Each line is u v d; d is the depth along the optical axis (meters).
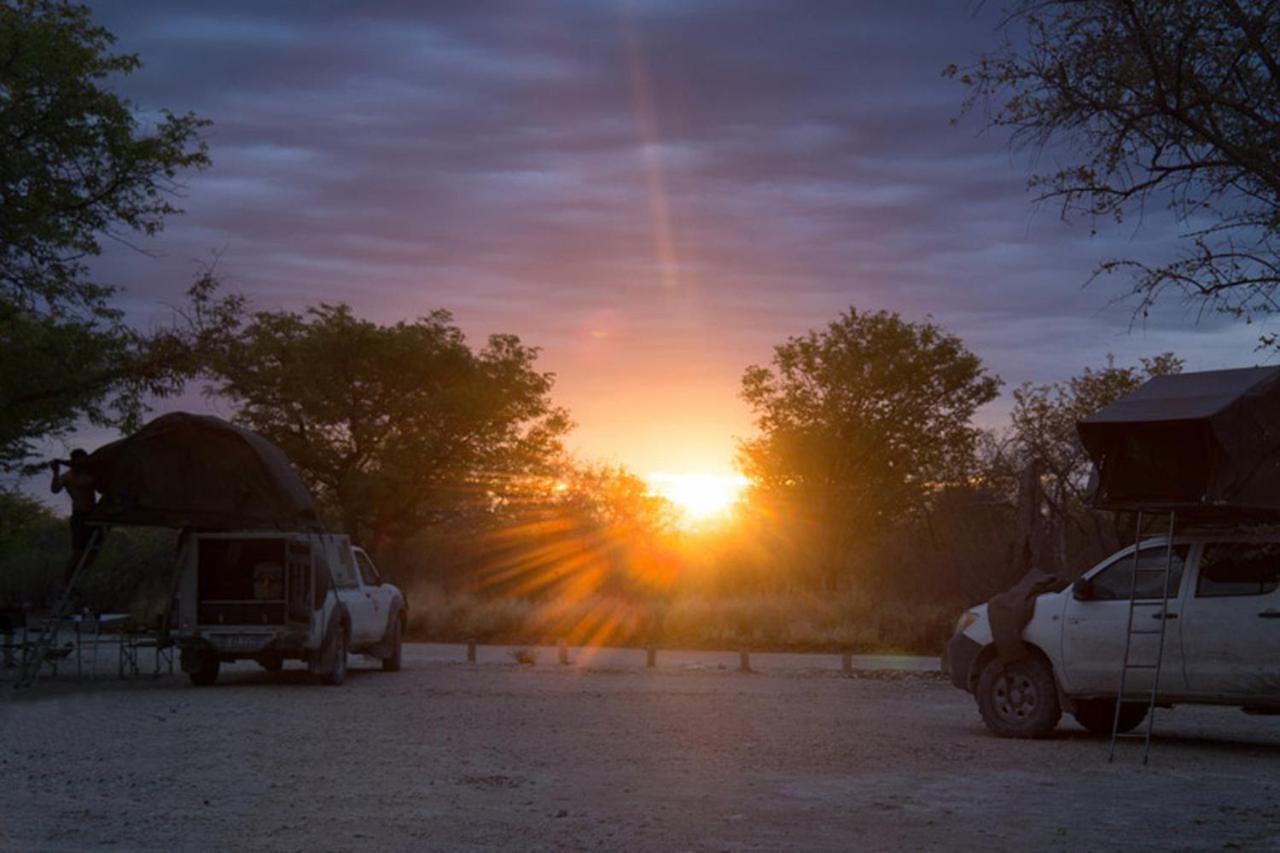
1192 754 13.46
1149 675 13.89
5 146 22.47
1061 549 30.50
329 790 10.64
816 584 41.69
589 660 27.12
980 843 8.73
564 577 45.16
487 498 49.94
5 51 22.34
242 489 20.55
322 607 20.30
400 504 48.06
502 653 29.75
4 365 23.20
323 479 48.38
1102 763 12.64
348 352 46.72
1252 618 13.36
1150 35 9.42
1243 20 9.28
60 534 49.28
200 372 25.12
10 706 17.39
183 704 17.61
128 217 24.22
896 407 45.31
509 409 48.72
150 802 10.08
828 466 45.38
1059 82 9.80
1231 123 9.69
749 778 11.39
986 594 33.16
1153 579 14.19
